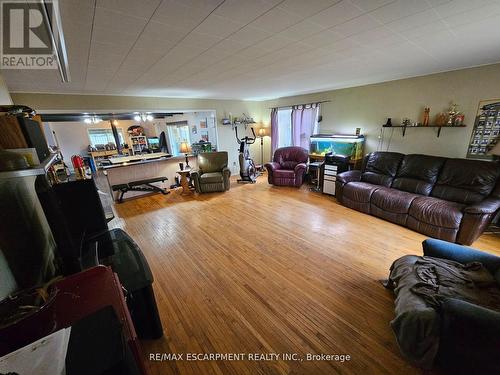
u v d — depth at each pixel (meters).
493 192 2.82
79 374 0.57
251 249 2.84
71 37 1.64
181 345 1.63
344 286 2.13
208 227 3.52
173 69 2.76
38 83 2.97
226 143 6.61
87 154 8.15
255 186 5.75
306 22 1.62
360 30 1.79
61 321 0.82
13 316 0.77
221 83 3.85
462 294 1.43
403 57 2.60
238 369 1.45
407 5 1.41
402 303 1.48
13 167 0.91
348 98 4.83
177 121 8.24
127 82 3.36
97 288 0.99
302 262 2.52
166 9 1.36
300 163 5.54
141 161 5.43
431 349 1.29
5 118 1.07
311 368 1.44
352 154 4.70
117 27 1.55
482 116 3.17
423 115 3.74
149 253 2.86
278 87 4.57
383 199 3.45
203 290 2.17
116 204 4.80
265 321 1.79
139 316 1.56
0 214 1.03
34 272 1.23
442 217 2.77
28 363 0.59
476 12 1.52
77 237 1.67
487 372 1.13
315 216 3.74
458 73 3.29
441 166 3.38
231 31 1.73
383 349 1.53
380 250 2.70
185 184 5.34
